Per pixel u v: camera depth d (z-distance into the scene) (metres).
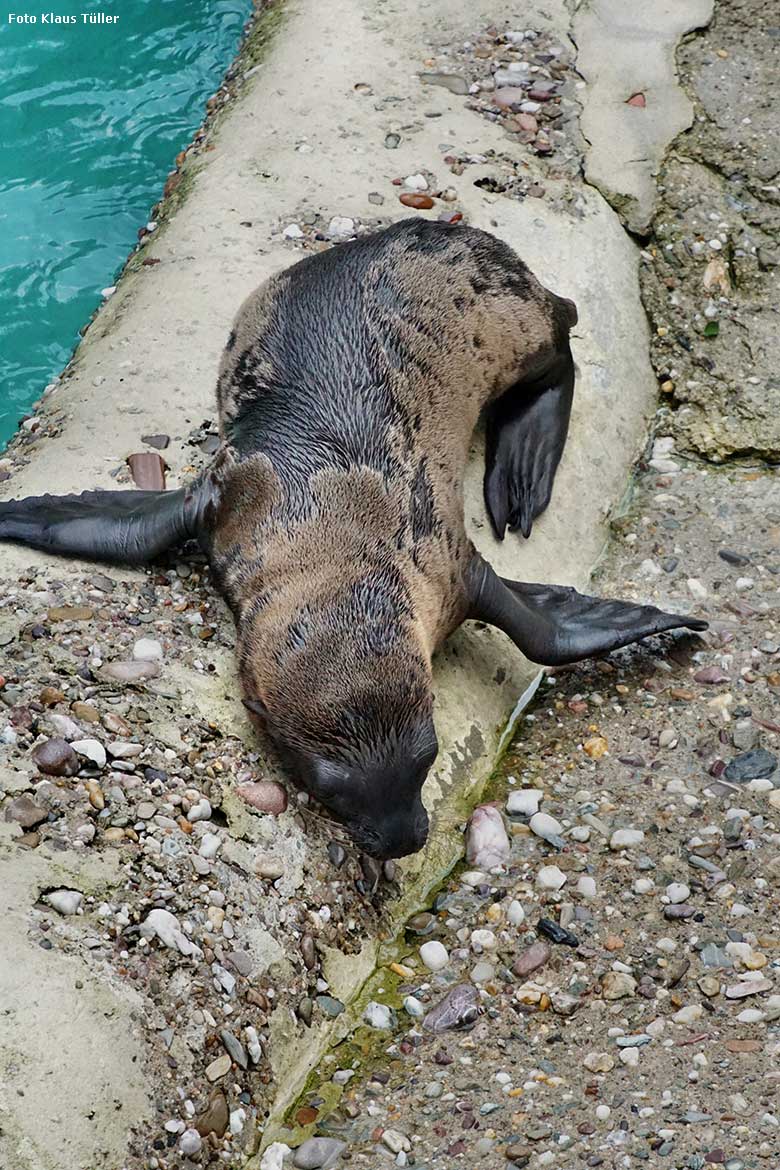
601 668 2.03
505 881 1.83
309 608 1.77
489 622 1.94
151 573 1.91
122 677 1.80
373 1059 1.70
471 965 1.77
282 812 1.77
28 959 1.58
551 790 1.91
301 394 1.90
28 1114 1.52
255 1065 1.65
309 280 1.98
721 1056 1.68
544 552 2.11
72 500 1.92
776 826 1.87
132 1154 1.55
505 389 2.12
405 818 1.74
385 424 1.89
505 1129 1.63
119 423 2.05
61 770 1.70
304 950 1.72
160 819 1.71
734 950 1.76
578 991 1.74
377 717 1.73
